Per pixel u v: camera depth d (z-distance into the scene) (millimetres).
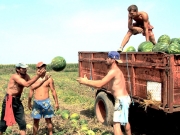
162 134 5031
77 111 7824
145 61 4133
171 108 3662
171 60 3621
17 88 4219
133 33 6340
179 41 5453
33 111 4672
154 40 6273
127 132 4125
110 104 5031
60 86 14422
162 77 3730
